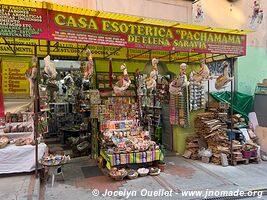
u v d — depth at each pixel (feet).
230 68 24.97
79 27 12.69
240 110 23.97
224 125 21.36
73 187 14.92
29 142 16.72
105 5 19.45
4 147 15.98
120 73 20.68
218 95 24.30
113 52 19.90
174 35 14.90
